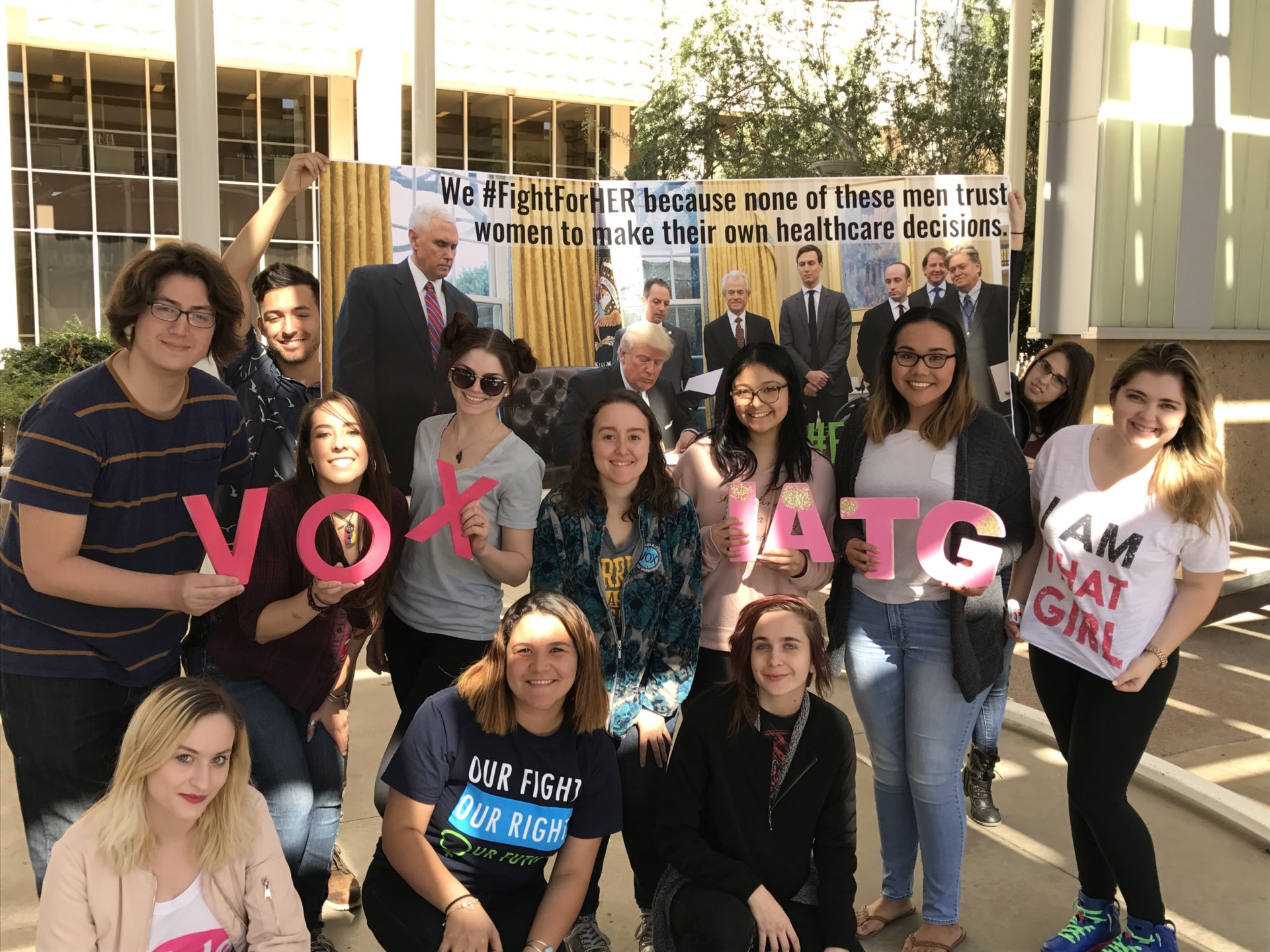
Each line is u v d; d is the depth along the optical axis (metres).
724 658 3.40
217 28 17.05
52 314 18.56
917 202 5.04
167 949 2.39
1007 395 5.14
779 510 3.24
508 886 2.80
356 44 17.80
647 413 3.12
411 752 2.71
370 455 3.06
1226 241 8.98
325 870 3.12
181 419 2.73
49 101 18.16
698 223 4.88
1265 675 6.35
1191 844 4.08
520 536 3.29
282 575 2.97
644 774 3.20
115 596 2.54
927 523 3.01
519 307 4.68
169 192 19.23
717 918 2.72
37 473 2.48
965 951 3.34
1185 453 2.95
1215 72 8.60
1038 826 4.23
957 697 3.20
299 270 4.02
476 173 4.58
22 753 2.66
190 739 2.30
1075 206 8.29
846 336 5.02
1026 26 6.37
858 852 4.04
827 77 16.75
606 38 19.06
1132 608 3.03
